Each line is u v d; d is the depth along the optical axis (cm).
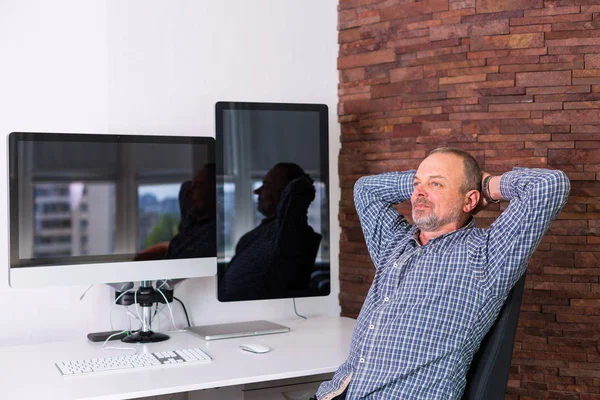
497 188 196
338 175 310
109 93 264
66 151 230
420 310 185
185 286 278
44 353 229
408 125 285
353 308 306
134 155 240
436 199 196
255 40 292
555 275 262
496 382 183
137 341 244
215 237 254
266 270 266
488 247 186
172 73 275
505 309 185
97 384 192
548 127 261
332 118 309
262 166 264
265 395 239
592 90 256
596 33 255
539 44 260
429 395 182
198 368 209
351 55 304
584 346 261
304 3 302
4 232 249
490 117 268
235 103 260
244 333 253
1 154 248
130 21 267
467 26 269
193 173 250
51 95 255
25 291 252
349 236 306
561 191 177
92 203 234
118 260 238
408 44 284
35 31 252
